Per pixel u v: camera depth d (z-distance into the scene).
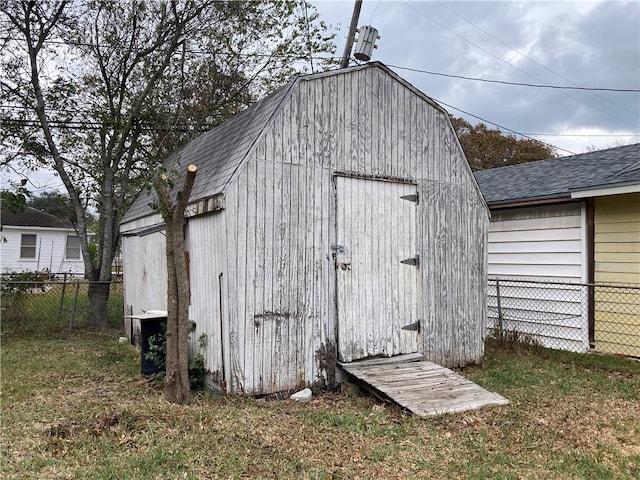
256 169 5.29
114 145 11.90
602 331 8.02
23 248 23.62
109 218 11.51
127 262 9.97
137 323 8.62
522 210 9.43
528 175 10.84
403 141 6.60
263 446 3.90
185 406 4.81
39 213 25.05
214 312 5.45
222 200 5.08
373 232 6.21
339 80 6.01
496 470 3.62
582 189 7.80
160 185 4.93
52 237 24.38
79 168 12.45
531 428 4.49
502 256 9.83
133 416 4.39
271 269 5.37
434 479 3.46
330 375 5.75
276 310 5.38
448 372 5.84
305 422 4.52
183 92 13.77
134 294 9.20
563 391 5.80
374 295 6.17
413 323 6.51
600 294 8.07
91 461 3.58
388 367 5.93
